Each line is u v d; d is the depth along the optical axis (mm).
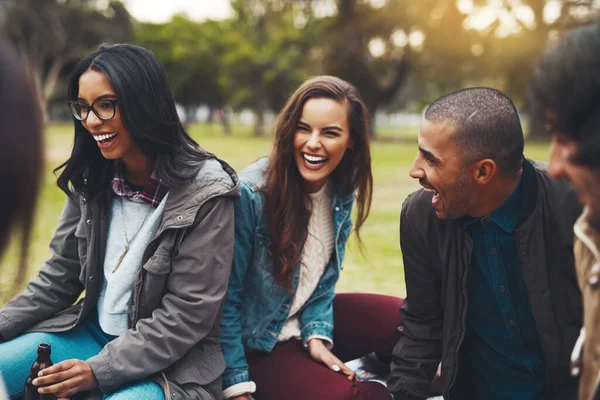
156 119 2053
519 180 1887
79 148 2162
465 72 32281
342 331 2709
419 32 29703
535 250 1885
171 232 2086
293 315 2504
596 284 1375
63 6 32250
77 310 2322
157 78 2059
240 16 46594
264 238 2352
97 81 2004
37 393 1993
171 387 2004
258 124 43594
